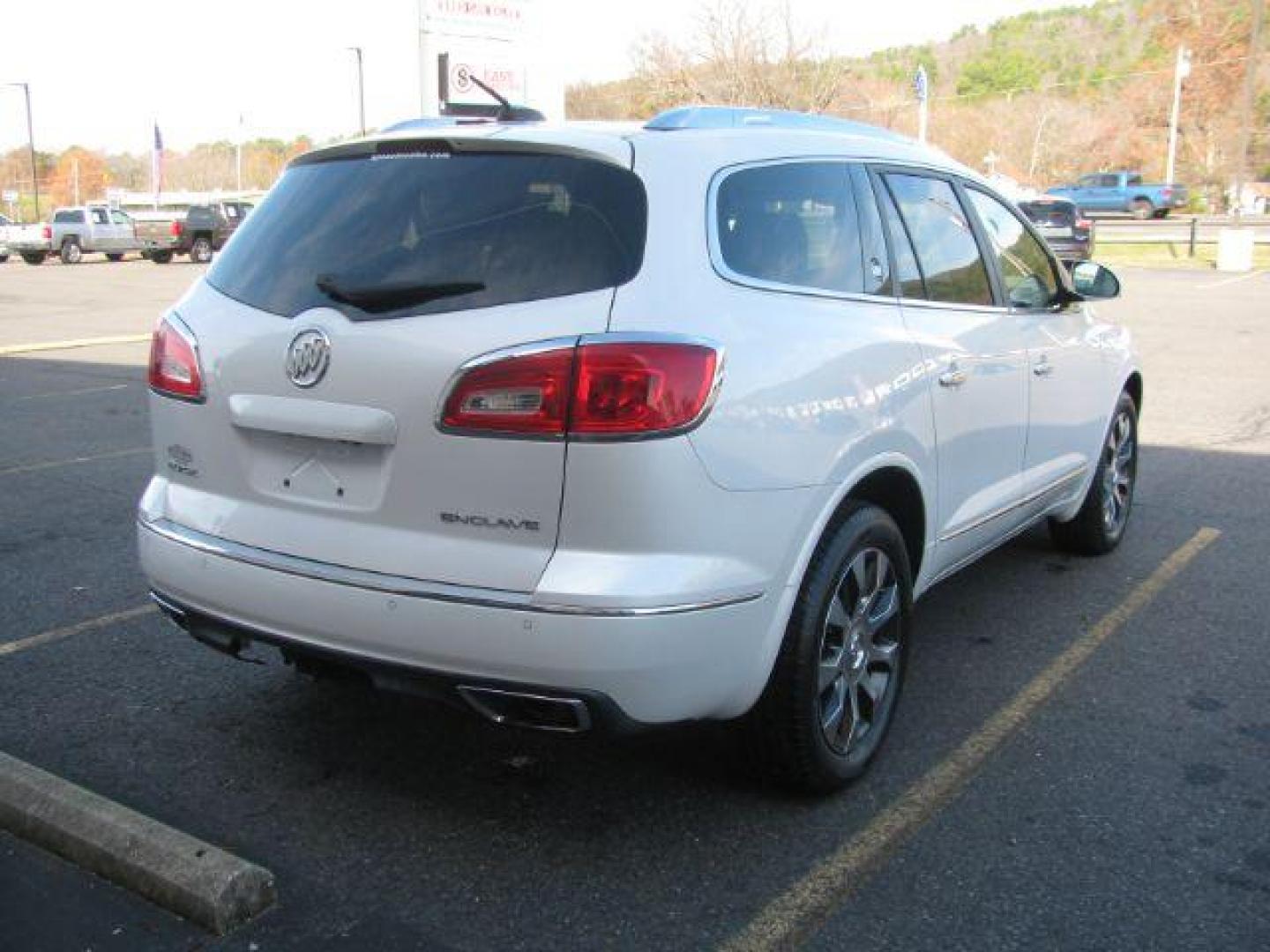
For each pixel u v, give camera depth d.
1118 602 5.48
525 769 3.84
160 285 27.62
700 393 2.96
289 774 3.79
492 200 3.24
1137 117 73.94
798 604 3.38
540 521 2.95
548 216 3.15
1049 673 4.64
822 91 36.53
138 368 13.02
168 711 4.23
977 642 4.98
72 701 4.31
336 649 3.17
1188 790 3.72
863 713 3.80
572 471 2.90
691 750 3.97
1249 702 4.38
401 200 3.36
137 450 8.66
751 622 3.15
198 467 3.55
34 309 20.97
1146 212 50.19
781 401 3.21
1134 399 6.42
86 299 23.23
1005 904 3.10
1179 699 4.41
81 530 6.51
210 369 3.47
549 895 3.14
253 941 2.93
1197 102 71.31
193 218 38.31
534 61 15.30
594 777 3.79
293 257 3.45
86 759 3.87
